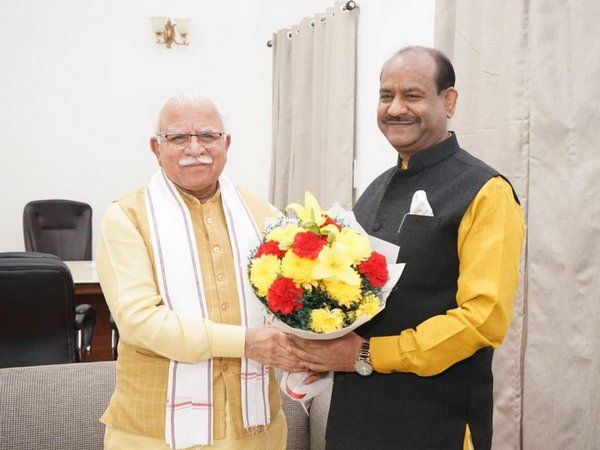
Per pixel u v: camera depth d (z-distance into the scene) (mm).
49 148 5180
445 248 1265
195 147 1405
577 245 1964
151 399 1378
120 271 1365
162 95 5305
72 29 5117
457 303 1266
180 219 1429
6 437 1795
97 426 1868
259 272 1222
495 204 1222
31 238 4559
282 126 4746
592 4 1894
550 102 2057
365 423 1354
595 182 1913
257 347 1329
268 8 5285
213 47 5348
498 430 2270
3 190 5137
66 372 1941
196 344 1312
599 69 1891
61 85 5145
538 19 2084
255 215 1561
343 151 3818
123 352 1427
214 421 1395
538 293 2107
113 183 5309
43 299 2678
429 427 1308
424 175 1346
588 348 1941
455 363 1300
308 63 4309
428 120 1317
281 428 1568
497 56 2354
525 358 2168
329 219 1272
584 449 1960
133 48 5223
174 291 1378
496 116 2359
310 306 1199
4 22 5004
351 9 3709
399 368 1266
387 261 1287
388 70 1335
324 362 1311
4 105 5074
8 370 1932
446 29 2684
